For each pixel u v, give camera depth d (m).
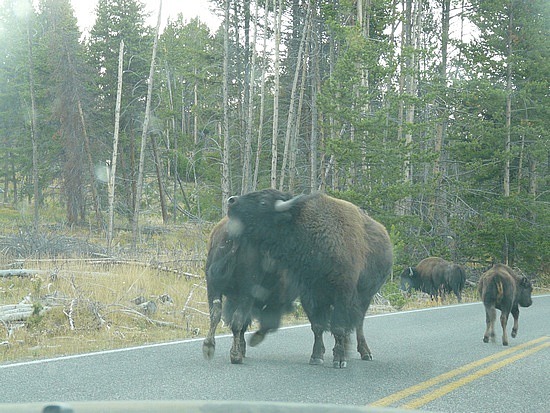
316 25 32.56
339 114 23.02
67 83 32.03
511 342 10.45
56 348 8.88
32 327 10.20
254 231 7.13
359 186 23.64
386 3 26.58
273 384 6.40
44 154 39.59
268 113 36.94
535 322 13.85
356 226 7.88
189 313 12.82
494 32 29.23
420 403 5.87
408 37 31.25
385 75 23.73
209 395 5.86
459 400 6.09
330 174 29.69
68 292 12.80
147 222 37.34
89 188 36.69
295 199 7.14
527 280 11.10
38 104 39.31
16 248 18.03
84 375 6.69
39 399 5.57
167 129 46.03
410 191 22.89
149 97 27.02
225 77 26.91
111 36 36.06
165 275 16.48
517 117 31.06
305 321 12.46
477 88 28.92
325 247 7.32
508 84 29.45
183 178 46.28
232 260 7.26
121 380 6.45
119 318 11.46
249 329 11.06
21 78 39.41
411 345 9.62
